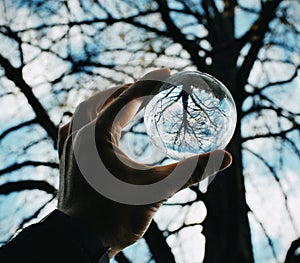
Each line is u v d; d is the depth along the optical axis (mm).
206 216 7688
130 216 1311
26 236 1145
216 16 8570
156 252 7711
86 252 1162
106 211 1302
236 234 7613
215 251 7562
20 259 1109
